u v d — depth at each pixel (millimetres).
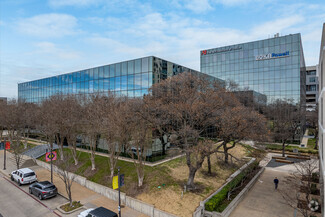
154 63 25297
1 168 29172
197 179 20641
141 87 25891
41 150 33625
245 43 50719
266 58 47656
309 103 78688
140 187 19016
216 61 55062
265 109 45625
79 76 35312
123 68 28078
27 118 35750
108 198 19359
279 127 40344
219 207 16094
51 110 26203
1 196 19906
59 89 39781
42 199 18953
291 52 44656
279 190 20484
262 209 16938
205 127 21969
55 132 28281
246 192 19938
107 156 27719
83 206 17672
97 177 22406
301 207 15555
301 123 45219
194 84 20781
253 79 49312
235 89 43438
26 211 16906
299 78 43562
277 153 37656
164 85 21812
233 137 20891
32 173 23328
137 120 19094
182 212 15203
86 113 24094
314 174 22750
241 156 29797
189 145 19766
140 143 19844
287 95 44844
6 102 46594
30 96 50156
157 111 20141
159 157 25469
